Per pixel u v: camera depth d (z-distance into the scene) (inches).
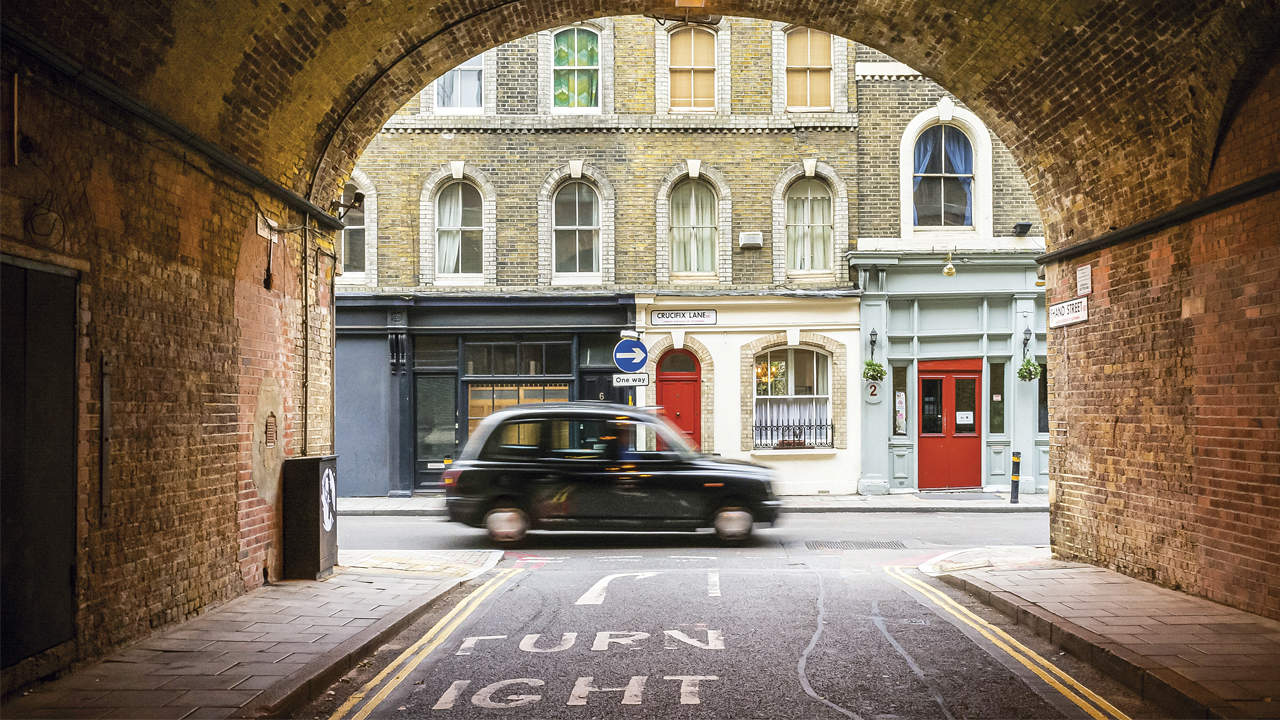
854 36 422.3
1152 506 330.6
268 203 337.1
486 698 209.3
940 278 699.4
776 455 693.3
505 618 293.9
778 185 702.5
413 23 363.3
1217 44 275.4
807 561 414.3
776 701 205.3
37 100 203.5
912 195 703.1
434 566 389.7
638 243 699.4
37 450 202.2
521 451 467.8
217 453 294.4
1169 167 321.4
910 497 673.6
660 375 703.7
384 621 274.2
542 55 700.7
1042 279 662.5
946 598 323.3
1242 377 280.1
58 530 209.9
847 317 698.8
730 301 697.6
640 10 417.1
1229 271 286.5
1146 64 310.8
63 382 212.2
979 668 232.4
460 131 697.0
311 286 385.7
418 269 696.4
